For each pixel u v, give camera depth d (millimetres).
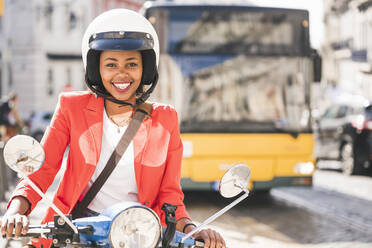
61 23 39156
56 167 2260
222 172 8664
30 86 38281
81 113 2285
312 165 8953
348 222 7820
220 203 9523
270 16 9031
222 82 8891
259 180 8773
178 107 8797
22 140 1816
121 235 1727
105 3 40500
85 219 1909
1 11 9406
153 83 2381
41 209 8133
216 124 8781
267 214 8430
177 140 2398
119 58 2252
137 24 2244
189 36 8898
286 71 9039
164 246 1974
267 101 8938
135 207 1740
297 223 7750
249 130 8805
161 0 9141
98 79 2336
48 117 24016
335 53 32531
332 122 14383
